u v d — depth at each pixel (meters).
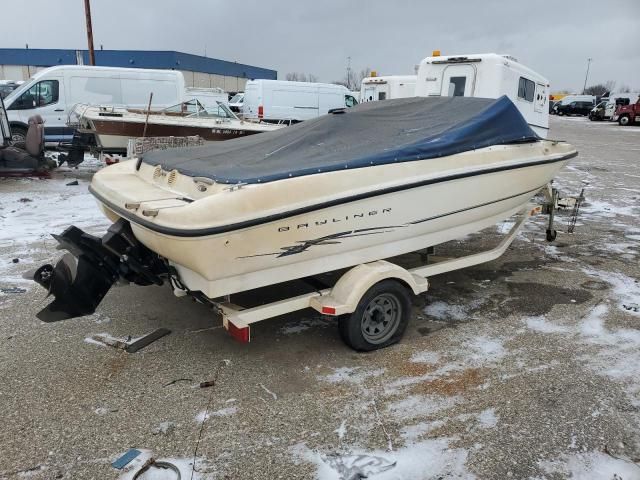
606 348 3.75
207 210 2.85
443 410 2.99
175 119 10.59
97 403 3.00
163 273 3.51
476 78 10.27
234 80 55.97
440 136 3.98
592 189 10.38
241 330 3.14
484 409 3.00
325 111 17.55
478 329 4.05
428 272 4.18
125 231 3.36
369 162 3.50
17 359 3.47
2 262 5.30
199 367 3.41
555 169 4.93
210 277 3.06
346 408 2.99
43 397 3.05
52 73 13.14
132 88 13.78
